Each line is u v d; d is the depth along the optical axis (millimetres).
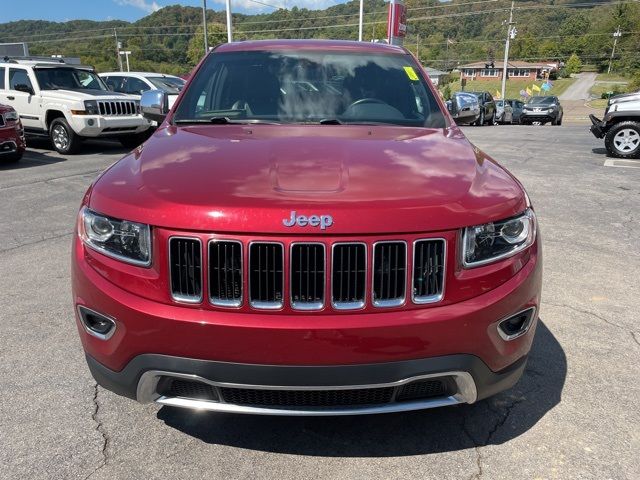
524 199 2488
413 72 3863
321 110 3494
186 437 2605
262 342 2088
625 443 2572
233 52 3959
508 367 2338
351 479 2346
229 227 2078
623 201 7383
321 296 2109
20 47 25641
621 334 3660
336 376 2115
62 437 2590
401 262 2127
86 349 2391
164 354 2164
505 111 30562
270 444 2562
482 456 2488
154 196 2232
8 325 3709
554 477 2359
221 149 2695
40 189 8125
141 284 2186
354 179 2318
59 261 5012
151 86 14391
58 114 11898
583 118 41812
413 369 2143
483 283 2211
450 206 2186
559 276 4684
